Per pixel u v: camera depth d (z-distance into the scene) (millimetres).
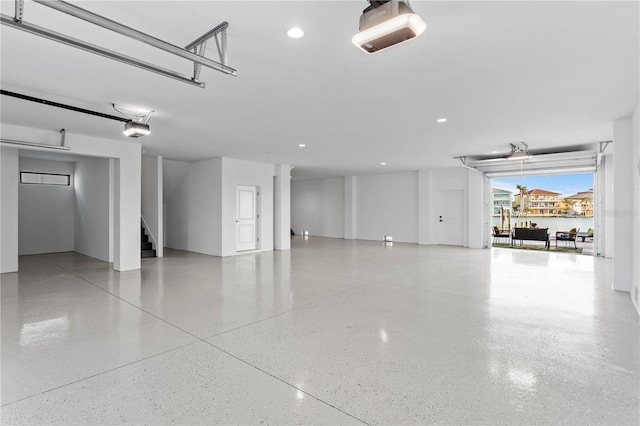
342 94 3840
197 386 2318
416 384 2344
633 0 2055
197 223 9383
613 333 3279
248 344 3039
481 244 10195
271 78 3348
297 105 4250
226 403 2115
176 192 10133
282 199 10141
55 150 5508
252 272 6512
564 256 8586
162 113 4586
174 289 5117
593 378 2414
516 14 2217
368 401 2141
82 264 7289
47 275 6125
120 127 5328
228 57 2873
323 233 14383
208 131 5695
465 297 4641
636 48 2711
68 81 3412
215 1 2059
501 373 2498
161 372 2516
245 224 9438
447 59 2928
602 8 2143
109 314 3893
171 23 2318
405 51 2766
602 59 2924
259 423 1921
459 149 7488
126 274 6258
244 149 7492
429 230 11266
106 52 2164
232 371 2535
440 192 11148
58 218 9141
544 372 2508
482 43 2633
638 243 3941
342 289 5125
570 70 3168
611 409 2039
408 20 1682
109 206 7449
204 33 2461
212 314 3900
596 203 8398
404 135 6043
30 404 2096
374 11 1763
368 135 6051
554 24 2346
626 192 4793
